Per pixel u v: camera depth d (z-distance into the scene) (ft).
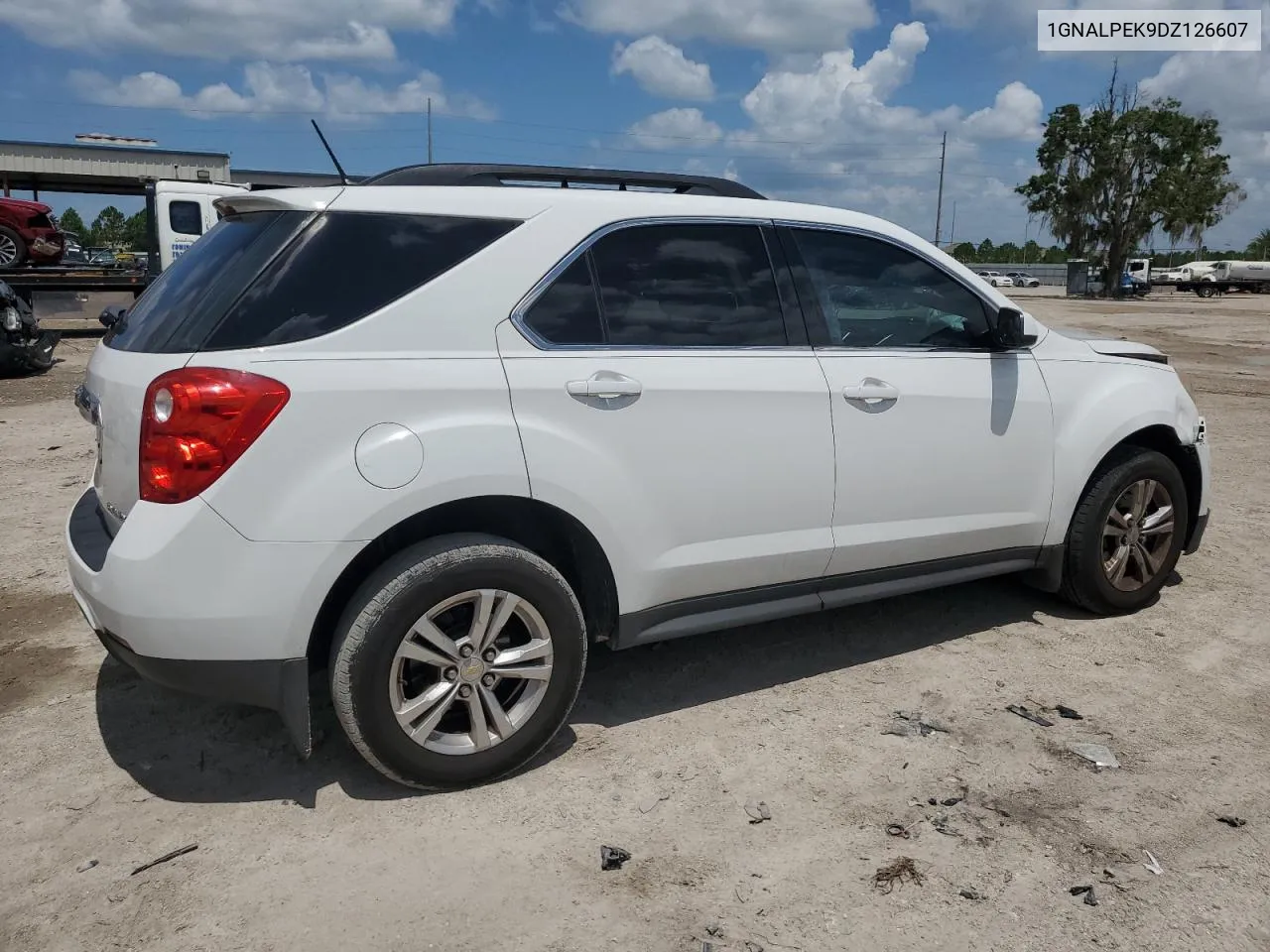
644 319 10.76
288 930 7.92
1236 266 204.74
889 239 12.78
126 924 7.97
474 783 10.02
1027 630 14.42
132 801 9.75
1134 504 14.69
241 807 9.66
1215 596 15.89
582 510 10.11
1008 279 268.00
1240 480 24.30
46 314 57.88
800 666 13.08
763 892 8.44
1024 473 13.50
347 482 8.93
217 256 9.93
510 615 9.87
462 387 9.48
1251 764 10.66
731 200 11.80
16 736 11.02
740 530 11.28
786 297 11.78
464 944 7.79
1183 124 179.52
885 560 12.52
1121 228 186.29
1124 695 12.28
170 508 8.70
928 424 12.49
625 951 7.73
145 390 8.93
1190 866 8.87
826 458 11.71
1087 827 9.45
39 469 24.14
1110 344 15.29
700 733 11.25
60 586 15.84
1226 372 49.55
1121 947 7.82
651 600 10.91
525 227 10.26
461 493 9.39
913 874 8.70
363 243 9.62
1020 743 11.05
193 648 8.77
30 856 8.85
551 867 8.77
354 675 9.14
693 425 10.77
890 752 10.84
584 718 11.61
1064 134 185.68
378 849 9.00
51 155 93.30
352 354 9.18
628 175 11.57
